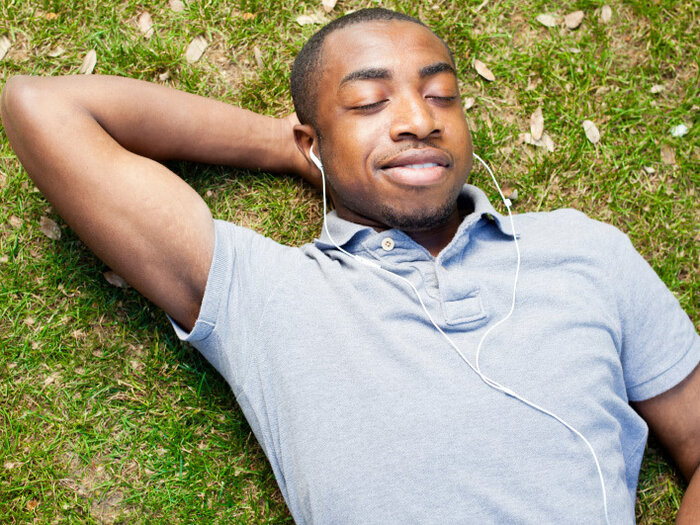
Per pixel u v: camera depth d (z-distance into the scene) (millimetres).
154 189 1546
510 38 2277
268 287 1537
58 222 1939
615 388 1569
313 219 2088
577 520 1373
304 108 1739
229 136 1877
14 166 1966
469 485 1352
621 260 1673
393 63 1581
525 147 2217
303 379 1451
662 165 2234
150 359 1924
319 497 1396
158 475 1872
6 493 1807
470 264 1605
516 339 1465
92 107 1628
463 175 1651
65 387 1885
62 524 1813
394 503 1353
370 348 1446
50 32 2059
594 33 2293
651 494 1961
